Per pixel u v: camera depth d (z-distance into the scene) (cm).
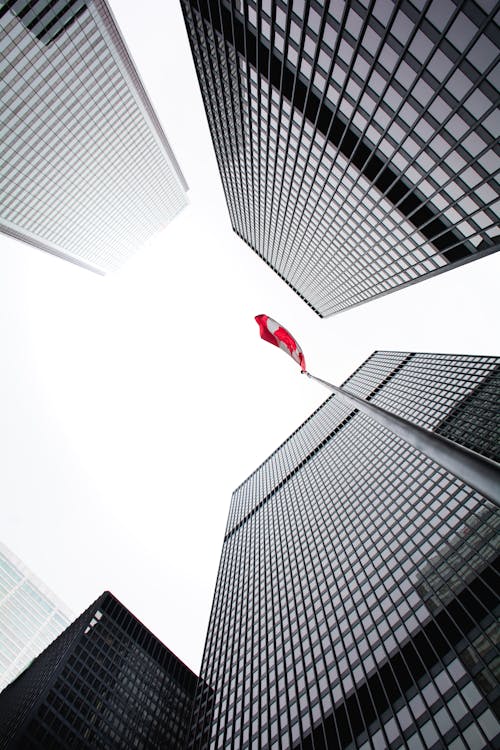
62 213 9888
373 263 5628
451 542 4784
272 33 3578
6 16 5953
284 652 5653
